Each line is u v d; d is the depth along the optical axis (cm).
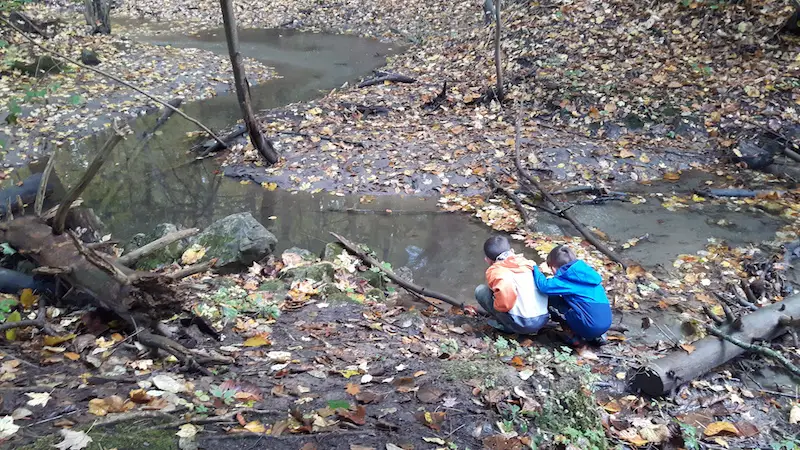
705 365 400
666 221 680
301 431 288
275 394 323
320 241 670
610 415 357
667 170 810
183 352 352
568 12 1179
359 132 942
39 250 398
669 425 351
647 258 602
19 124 959
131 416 279
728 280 550
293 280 517
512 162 832
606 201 737
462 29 1506
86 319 381
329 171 833
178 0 2088
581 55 1066
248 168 862
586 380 373
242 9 1950
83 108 1056
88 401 294
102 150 371
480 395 338
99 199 777
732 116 873
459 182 796
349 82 1269
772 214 685
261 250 554
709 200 727
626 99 937
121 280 362
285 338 415
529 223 688
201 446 267
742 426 357
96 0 1527
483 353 411
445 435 300
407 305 525
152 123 1052
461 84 1088
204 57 1420
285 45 1608
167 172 865
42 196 439
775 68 931
